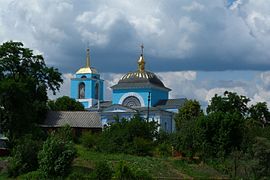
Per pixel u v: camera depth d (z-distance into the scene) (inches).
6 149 4030.5
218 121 4010.8
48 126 5275.6
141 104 6373.0
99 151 4202.8
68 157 3080.7
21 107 4367.6
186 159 3932.1
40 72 4940.9
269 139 3934.5
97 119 5482.3
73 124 5354.3
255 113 5900.6
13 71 4751.5
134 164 3612.2
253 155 3634.4
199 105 5930.1
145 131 4367.6
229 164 3656.5
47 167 3056.1
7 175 3235.7
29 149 3289.9
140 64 6594.5
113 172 2984.7
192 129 4037.9
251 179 3462.1
